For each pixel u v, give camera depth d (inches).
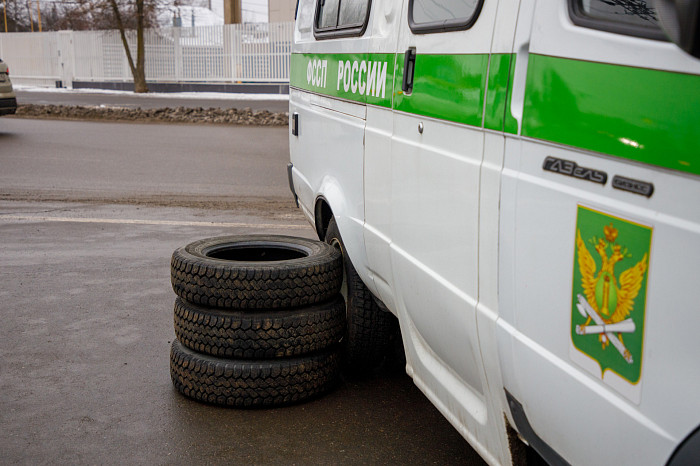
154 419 132.7
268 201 346.9
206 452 121.6
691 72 56.7
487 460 95.3
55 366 154.8
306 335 136.6
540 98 75.7
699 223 55.6
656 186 59.8
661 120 59.4
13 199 337.4
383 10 126.3
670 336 58.1
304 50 184.5
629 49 63.7
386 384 151.1
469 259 91.2
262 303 133.0
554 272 72.8
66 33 1382.9
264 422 132.4
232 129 657.6
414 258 110.0
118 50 1328.7
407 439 127.6
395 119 117.8
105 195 352.5
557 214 72.1
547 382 74.7
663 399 59.0
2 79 575.5
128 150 506.3
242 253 161.0
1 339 169.0
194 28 1257.4
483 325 87.7
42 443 123.6
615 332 64.2
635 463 63.1
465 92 92.7
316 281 136.7
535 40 77.7
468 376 97.7
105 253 246.4
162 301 197.5
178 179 401.1
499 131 83.5
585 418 69.2
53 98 1070.4
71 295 201.3
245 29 1213.1
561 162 71.8
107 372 152.5
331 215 163.5
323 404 140.8
